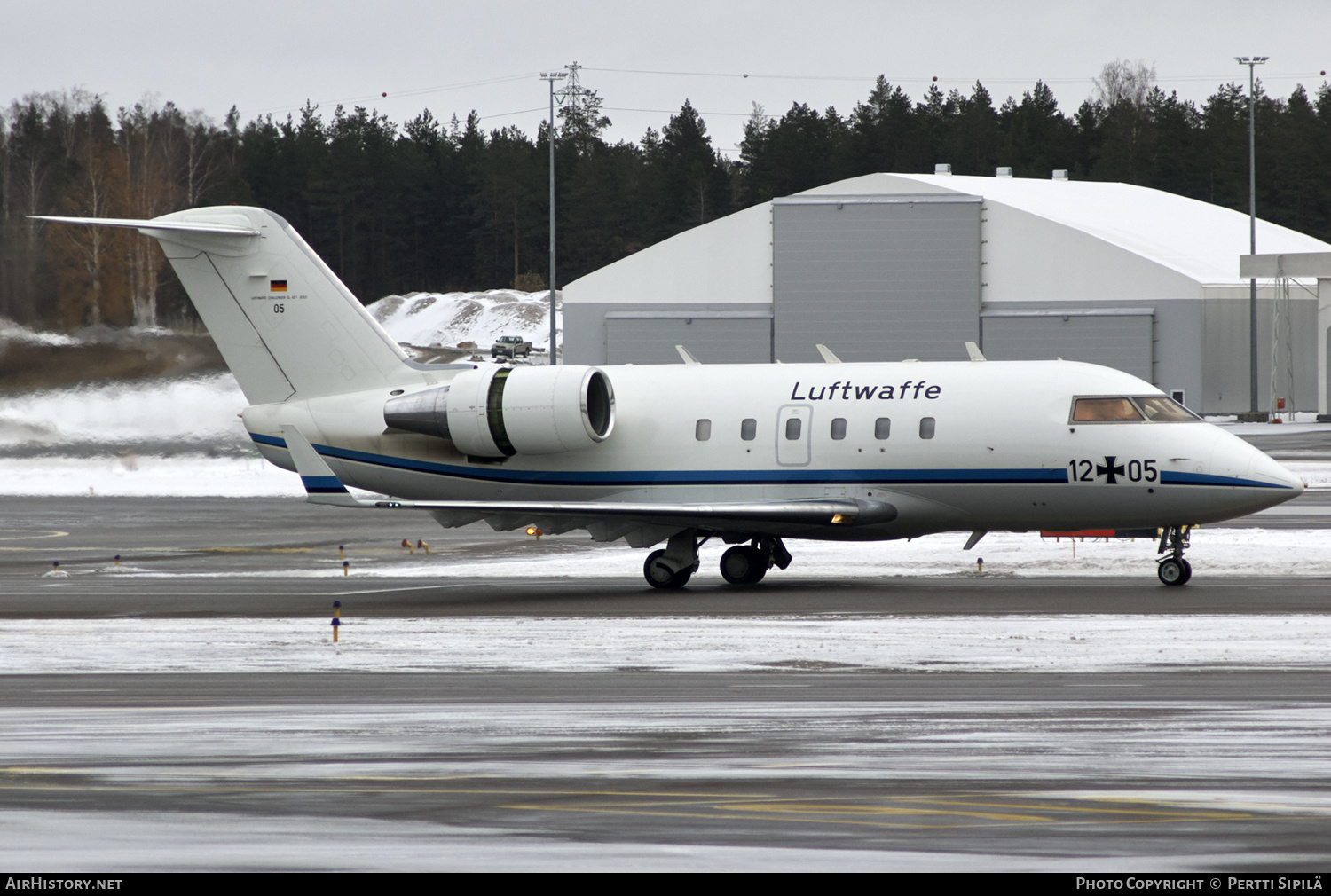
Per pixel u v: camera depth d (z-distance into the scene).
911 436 97.19
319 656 69.44
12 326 195.00
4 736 50.44
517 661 66.75
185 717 53.78
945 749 46.59
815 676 61.06
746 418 101.19
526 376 102.75
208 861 36.19
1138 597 86.62
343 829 38.69
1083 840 36.88
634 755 46.38
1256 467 91.44
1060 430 94.44
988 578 101.12
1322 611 77.81
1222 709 52.31
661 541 101.00
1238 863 35.06
